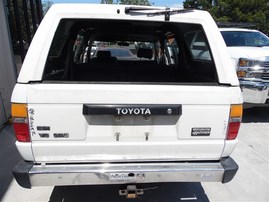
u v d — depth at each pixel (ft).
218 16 94.73
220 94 6.79
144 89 6.53
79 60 13.01
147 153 7.09
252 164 12.23
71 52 10.00
